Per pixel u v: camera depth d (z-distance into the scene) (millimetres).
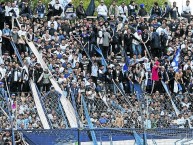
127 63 100188
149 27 105625
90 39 103438
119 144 77062
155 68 98688
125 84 97375
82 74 96750
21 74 94125
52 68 96875
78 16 108625
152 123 88875
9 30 101312
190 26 106812
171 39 105688
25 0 105875
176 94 96938
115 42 103875
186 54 103438
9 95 87438
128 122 88375
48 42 100812
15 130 71625
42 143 74500
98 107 89812
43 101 88250
